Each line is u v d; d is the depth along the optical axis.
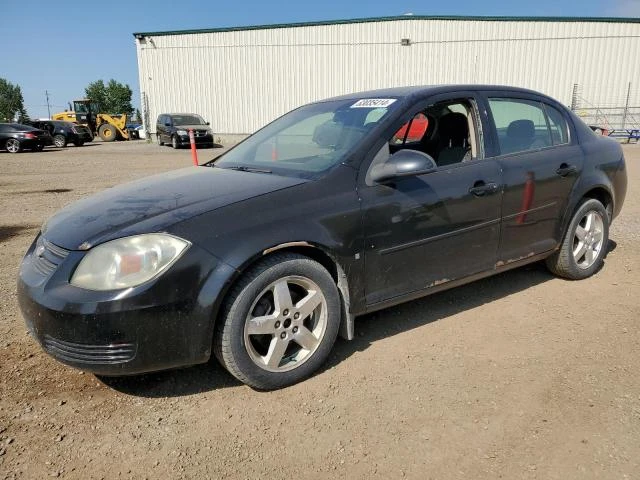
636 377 2.87
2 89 104.25
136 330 2.42
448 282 3.44
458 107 3.73
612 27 25.84
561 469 2.19
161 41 29.36
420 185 3.20
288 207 2.77
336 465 2.25
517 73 26.83
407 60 27.19
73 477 2.19
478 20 26.38
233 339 2.62
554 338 3.35
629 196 8.64
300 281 2.81
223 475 2.20
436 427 2.48
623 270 4.60
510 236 3.71
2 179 12.38
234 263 2.55
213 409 2.66
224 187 2.98
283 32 27.92
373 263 3.05
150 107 30.41
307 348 2.89
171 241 2.49
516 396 2.72
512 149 3.76
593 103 26.73
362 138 3.17
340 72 27.91
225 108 29.50
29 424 2.53
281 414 2.61
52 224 2.98
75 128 28.34
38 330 2.53
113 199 3.07
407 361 3.09
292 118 4.08
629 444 2.33
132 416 2.61
